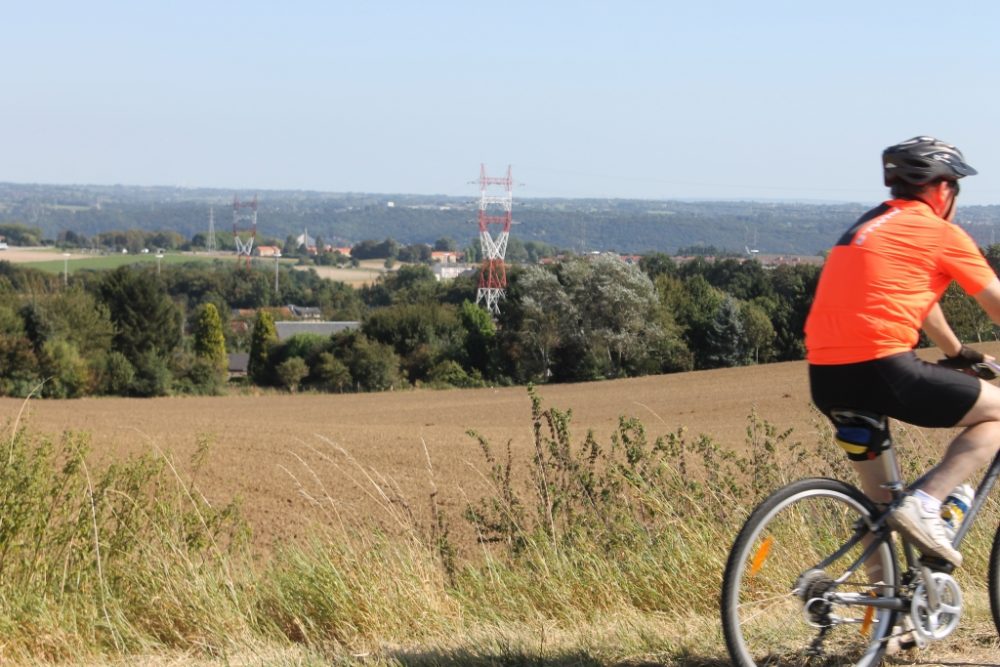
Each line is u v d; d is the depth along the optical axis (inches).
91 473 241.4
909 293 144.0
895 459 153.8
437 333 2790.4
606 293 2591.0
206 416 1785.2
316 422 1667.1
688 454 278.7
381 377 2603.3
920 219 145.8
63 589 199.6
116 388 2332.7
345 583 201.5
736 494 247.9
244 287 5324.8
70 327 2406.5
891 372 143.5
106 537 213.5
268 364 2866.6
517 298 2674.7
